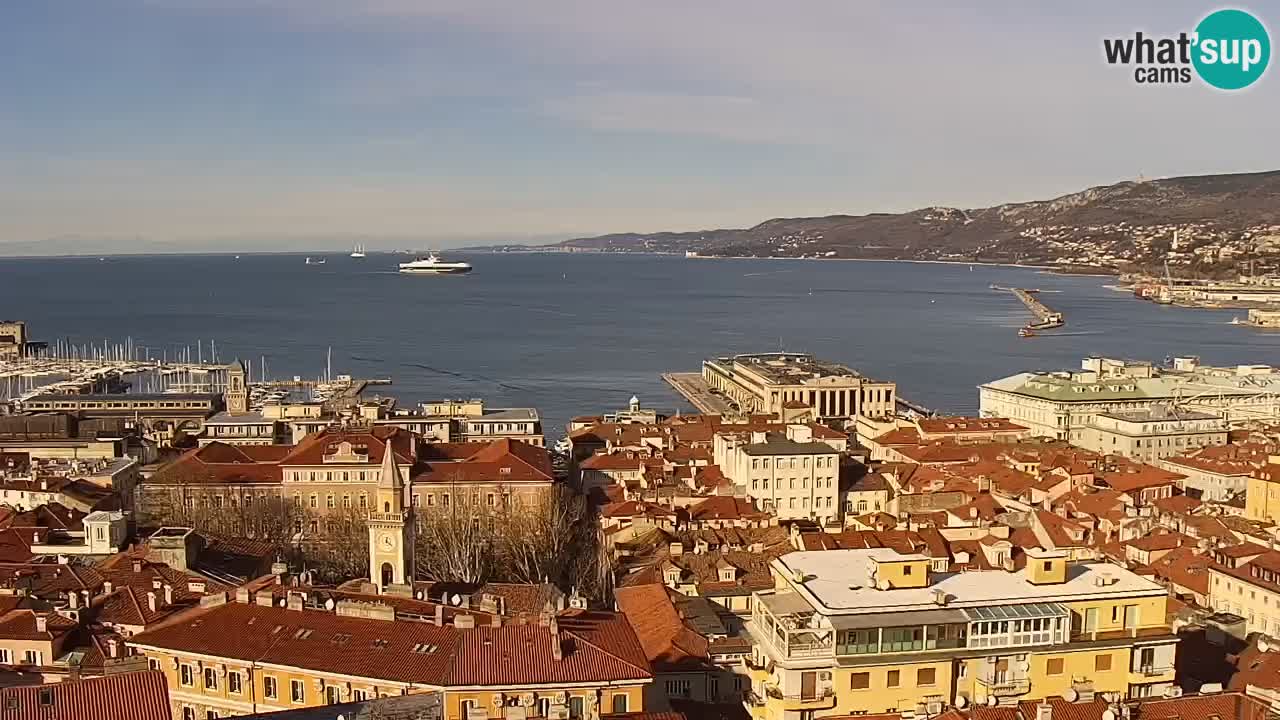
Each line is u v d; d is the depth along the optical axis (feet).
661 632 414.21
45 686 260.62
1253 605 509.35
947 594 357.41
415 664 321.52
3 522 593.83
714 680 387.14
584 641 335.06
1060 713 292.81
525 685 312.71
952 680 338.95
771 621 351.46
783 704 330.34
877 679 334.44
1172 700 303.48
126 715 258.37
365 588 435.53
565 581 620.08
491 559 633.61
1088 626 354.74
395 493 477.36
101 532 545.85
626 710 320.70
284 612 357.00
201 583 449.89
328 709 232.94
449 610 368.89
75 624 393.70
